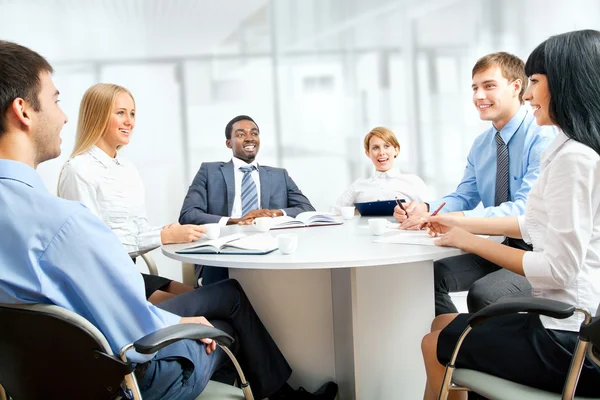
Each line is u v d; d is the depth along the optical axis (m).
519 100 2.28
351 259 1.36
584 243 1.17
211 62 3.33
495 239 1.72
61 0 3.13
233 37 3.35
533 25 3.57
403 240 1.66
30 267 0.98
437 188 3.59
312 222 2.25
